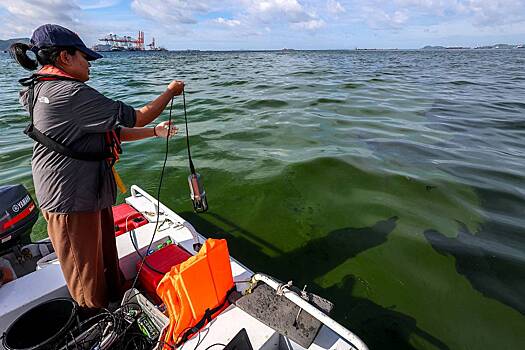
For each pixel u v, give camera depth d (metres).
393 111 10.49
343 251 3.83
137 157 6.57
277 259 3.74
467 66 35.59
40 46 1.72
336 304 3.12
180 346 1.89
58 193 1.85
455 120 9.46
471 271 3.48
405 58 58.53
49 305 2.04
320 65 34.91
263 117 9.58
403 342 2.74
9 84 18.31
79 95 1.71
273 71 26.02
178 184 5.46
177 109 10.81
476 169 5.91
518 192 5.10
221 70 27.22
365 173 5.68
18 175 5.80
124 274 2.72
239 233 4.21
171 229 3.05
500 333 2.82
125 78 20.52
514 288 3.27
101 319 2.23
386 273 3.48
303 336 1.90
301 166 5.91
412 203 4.80
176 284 1.88
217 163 6.22
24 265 2.93
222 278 2.13
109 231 2.31
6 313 2.13
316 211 4.64
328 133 7.97
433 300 3.15
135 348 2.09
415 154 6.62
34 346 1.79
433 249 3.81
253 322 2.01
